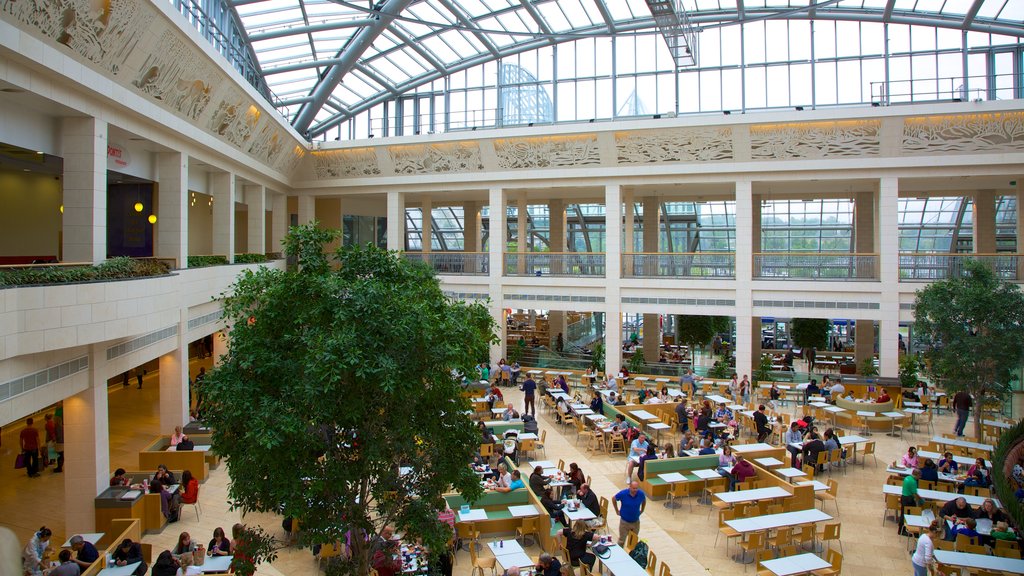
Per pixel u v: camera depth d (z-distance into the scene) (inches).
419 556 449.1
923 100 1131.3
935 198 1482.5
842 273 1057.5
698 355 1535.4
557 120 1310.3
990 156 973.8
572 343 1485.0
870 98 1152.8
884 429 887.1
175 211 780.6
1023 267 997.2
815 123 1012.5
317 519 342.3
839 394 957.2
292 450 318.7
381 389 331.6
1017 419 954.1
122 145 698.8
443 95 1380.4
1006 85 1088.2
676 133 1077.8
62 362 510.6
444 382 357.4
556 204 1413.6
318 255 373.4
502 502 562.9
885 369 1032.2
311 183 1295.5
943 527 522.0
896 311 1023.0
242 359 341.4
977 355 764.0
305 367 321.1
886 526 573.9
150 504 567.2
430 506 374.6
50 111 550.9
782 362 1362.0
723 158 1078.4
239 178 1029.2
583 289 1170.6
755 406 940.0
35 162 733.9
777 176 1061.1
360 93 1357.0
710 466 669.9
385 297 341.1
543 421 931.3
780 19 1193.4
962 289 779.4
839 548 530.0
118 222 980.6
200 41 678.5
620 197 1146.0
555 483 601.9
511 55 1333.7
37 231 840.9
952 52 1114.7
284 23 1026.7
